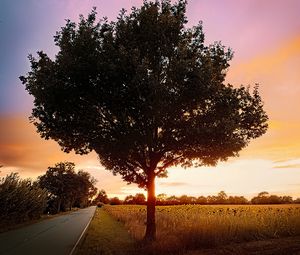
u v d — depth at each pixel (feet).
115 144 61.82
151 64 62.08
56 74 58.59
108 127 65.51
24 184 139.13
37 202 159.94
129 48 59.98
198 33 65.67
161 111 56.80
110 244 64.44
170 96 55.67
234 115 62.54
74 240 71.10
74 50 57.36
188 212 114.01
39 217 172.76
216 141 60.08
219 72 65.16
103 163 75.72
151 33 60.23
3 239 73.97
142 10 61.77
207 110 62.64
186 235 59.36
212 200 436.35
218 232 61.41
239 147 62.85
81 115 62.69
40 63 63.21
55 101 59.11
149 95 53.88
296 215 74.08
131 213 151.53
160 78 60.75
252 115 65.26
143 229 84.38
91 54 56.59
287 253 47.96
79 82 57.93
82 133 65.51
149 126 61.82
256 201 414.00
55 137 69.82
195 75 55.52
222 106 60.34
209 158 67.21
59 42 61.57
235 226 64.54
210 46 67.97
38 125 68.33
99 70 55.47
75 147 68.85
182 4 64.85
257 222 68.74
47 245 62.54
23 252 53.31
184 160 70.08
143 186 73.05
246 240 61.62
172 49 61.62
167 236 63.77
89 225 113.80
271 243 56.03
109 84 57.47
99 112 65.31
